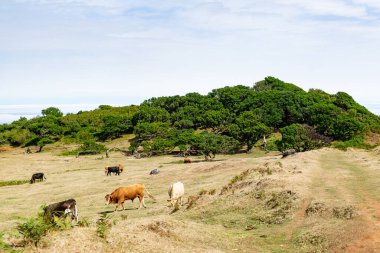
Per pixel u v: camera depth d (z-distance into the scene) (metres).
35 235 15.93
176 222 23.11
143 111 170.12
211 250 19.20
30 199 53.47
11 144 174.88
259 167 45.31
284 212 26.28
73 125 182.38
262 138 143.38
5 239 16.67
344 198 27.30
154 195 46.09
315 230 21.59
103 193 53.06
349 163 57.62
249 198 30.55
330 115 147.50
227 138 120.62
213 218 27.66
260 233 23.25
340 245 18.97
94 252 16.14
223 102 186.25
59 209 28.75
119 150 145.25
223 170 60.91
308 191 30.48
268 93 173.38
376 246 18.02
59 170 101.69
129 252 16.88
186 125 163.88
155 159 118.44
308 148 104.75
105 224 18.39
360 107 171.62
